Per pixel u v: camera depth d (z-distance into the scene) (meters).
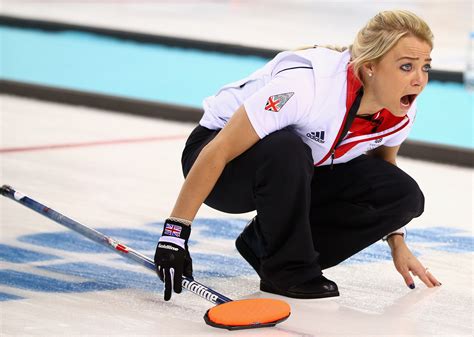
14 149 17.33
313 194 10.36
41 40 31.58
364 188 10.19
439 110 22.50
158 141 18.59
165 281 9.30
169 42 29.88
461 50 28.11
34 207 10.86
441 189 15.73
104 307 9.70
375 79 9.14
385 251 12.09
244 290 10.41
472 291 10.58
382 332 9.19
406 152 18.11
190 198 9.31
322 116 9.38
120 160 16.84
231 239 12.42
